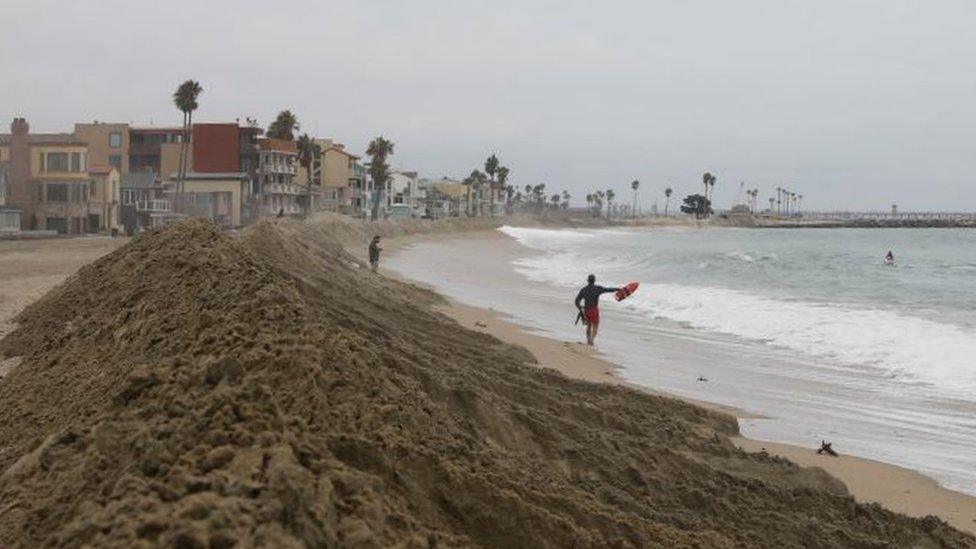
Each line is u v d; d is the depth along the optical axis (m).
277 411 5.57
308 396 6.04
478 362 13.55
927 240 120.44
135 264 13.57
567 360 18.33
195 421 5.45
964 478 11.41
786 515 8.70
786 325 25.67
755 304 31.12
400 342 12.23
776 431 13.52
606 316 27.78
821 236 147.00
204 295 9.08
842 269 53.03
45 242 45.50
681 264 55.50
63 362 9.95
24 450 7.20
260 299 8.12
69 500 5.29
